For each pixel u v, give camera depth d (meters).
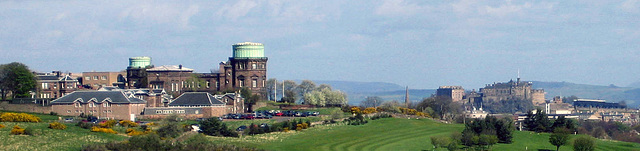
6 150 175.88
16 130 198.12
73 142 188.62
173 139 199.75
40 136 195.75
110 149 177.12
